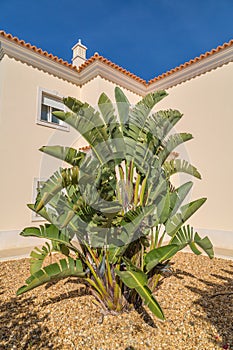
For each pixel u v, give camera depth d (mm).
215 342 3066
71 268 3461
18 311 3863
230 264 6785
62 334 3225
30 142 9641
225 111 9648
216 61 9930
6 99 9203
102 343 3047
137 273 3229
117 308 3707
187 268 6348
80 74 11570
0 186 8719
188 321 3559
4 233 8578
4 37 9055
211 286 4969
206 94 10320
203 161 10133
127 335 3209
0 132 8906
